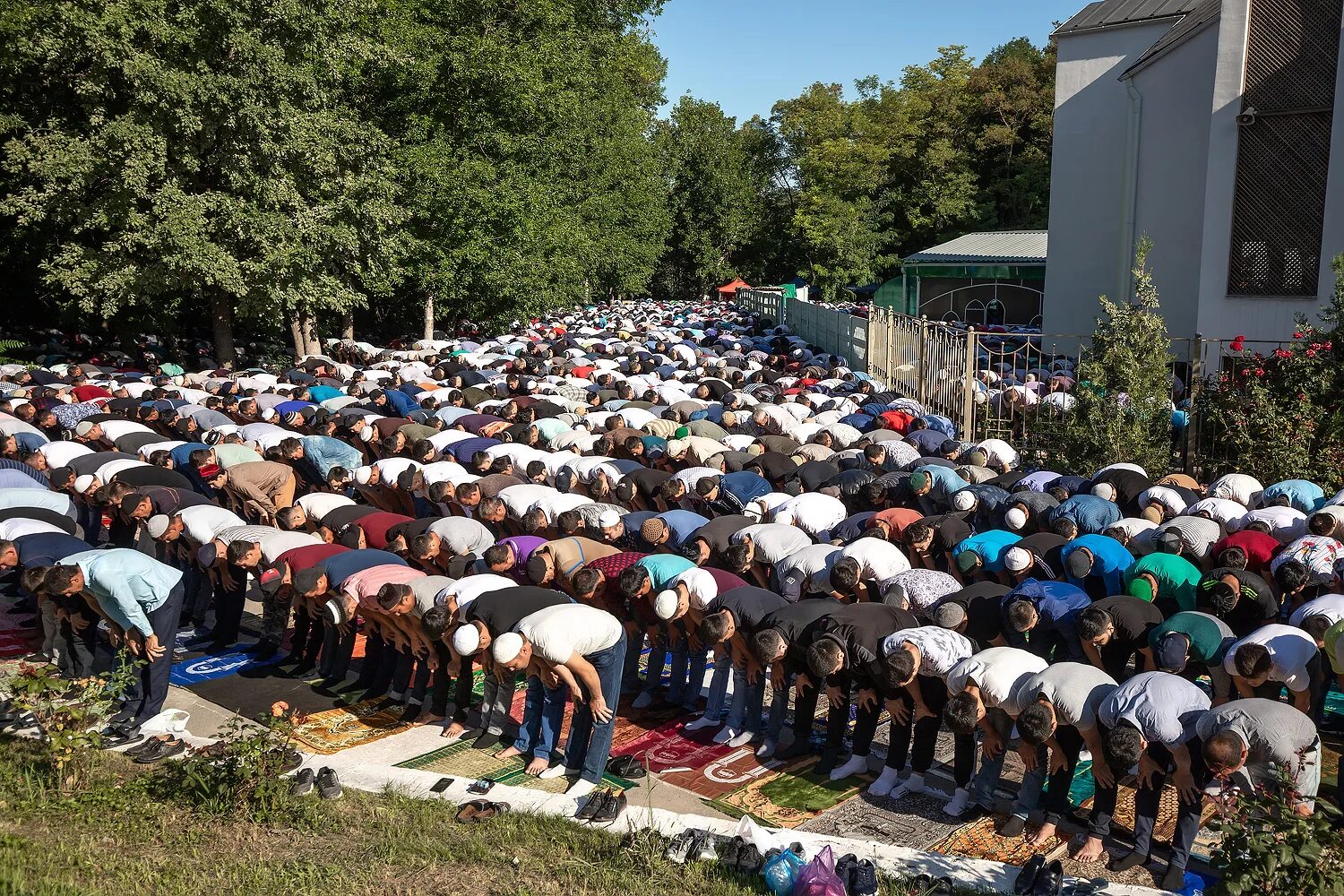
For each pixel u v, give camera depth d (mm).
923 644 6629
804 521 9438
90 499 10664
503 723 7598
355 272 24594
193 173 21688
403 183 26109
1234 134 16734
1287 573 7570
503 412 14039
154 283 21469
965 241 34531
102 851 6047
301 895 5562
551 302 29344
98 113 20641
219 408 15711
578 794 6859
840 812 6672
